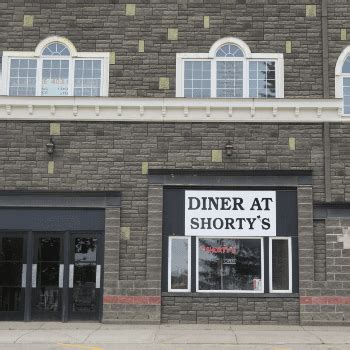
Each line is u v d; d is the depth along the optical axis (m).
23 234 13.79
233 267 13.70
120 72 14.25
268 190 13.84
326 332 12.41
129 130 13.98
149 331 12.43
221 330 12.59
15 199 13.75
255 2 14.48
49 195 13.77
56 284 13.65
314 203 13.68
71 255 13.70
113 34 14.39
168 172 13.80
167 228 13.77
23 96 13.87
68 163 13.88
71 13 14.47
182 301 13.49
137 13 14.46
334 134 13.87
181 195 13.84
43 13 14.47
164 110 13.91
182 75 14.27
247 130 13.94
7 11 14.47
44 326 13.00
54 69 14.36
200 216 13.79
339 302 13.32
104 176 13.85
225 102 13.86
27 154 13.90
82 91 14.30
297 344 11.05
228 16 14.44
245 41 14.35
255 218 13.76
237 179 13.80
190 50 14.34
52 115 13.95
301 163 13.80
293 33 14.34
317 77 14.16
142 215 13.74
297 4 14.43
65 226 13.77
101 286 13.59
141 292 13.39
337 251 13.51
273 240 13.77
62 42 14.38
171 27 14.41
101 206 13.72
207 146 13.90
